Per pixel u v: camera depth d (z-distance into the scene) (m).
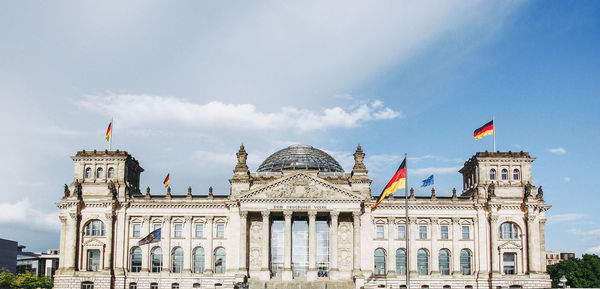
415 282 160.25
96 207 163.00
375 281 158.50
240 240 158.62
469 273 162.75
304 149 185.38
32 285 190.88
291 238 164.62
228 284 158.62
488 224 162.88
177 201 164.88
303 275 163.50
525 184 165.25
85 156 168.38
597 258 184.50
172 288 161.12
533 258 158.50
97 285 158.12
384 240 163.50
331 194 159.50
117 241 162.62
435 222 163.88
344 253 162.62
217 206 165.12
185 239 163.62
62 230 162.25
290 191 159.50
